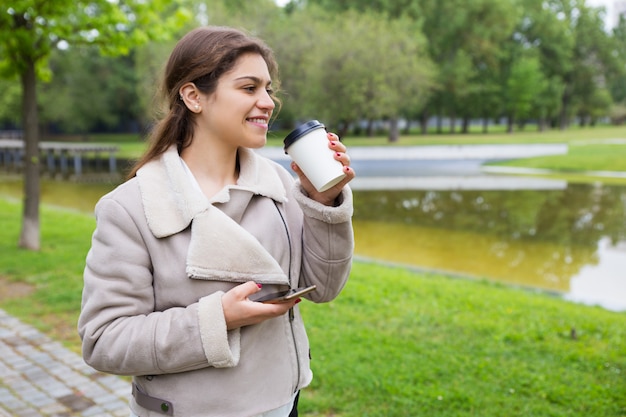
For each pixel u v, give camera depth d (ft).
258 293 4.08
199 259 3.87
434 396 10.12
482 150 79.41
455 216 39.04
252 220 4.25
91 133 163.22
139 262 3.93
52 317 14.97
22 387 10.94
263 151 71.31
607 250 28.27
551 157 74.90
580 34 152.35
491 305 15.61
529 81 126.82
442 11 113.70
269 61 4.36
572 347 12.44
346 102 87.10
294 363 4.34
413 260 26.27
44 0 19.77
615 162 67.77
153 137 4.26
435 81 110.93
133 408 4.24
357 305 15.34
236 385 3.97
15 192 55.26
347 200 4.38
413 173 66.49
